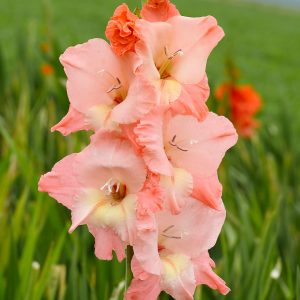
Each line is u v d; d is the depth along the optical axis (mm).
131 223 894
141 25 888
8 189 1789
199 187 937
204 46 920
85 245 1547
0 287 1341
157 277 927
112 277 1451
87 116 913
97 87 925
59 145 2146
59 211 1741
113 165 900
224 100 2332
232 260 1542
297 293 1305
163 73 932
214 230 966
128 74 914
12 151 1737
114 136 911
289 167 2490
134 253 898
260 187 2285
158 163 880
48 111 2309
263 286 1427
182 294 929
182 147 942
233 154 2436
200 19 918
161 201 889
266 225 1571
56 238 1567
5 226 1594
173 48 925
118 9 894
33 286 1368
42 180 940
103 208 913
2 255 1541
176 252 968
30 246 1386
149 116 881
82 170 917
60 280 1418
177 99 899
